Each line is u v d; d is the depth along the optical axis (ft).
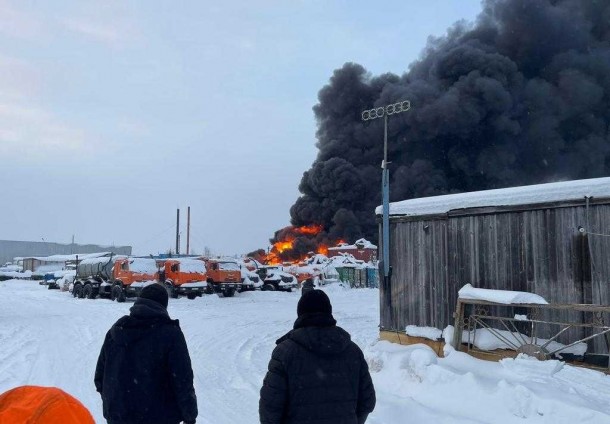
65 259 187.93
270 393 9.24
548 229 23.81
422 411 18.71
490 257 25.77
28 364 31.04
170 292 86.38
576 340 22.47
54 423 5.59
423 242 28.76
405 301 29.43
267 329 48.26
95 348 37.42
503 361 21.48
